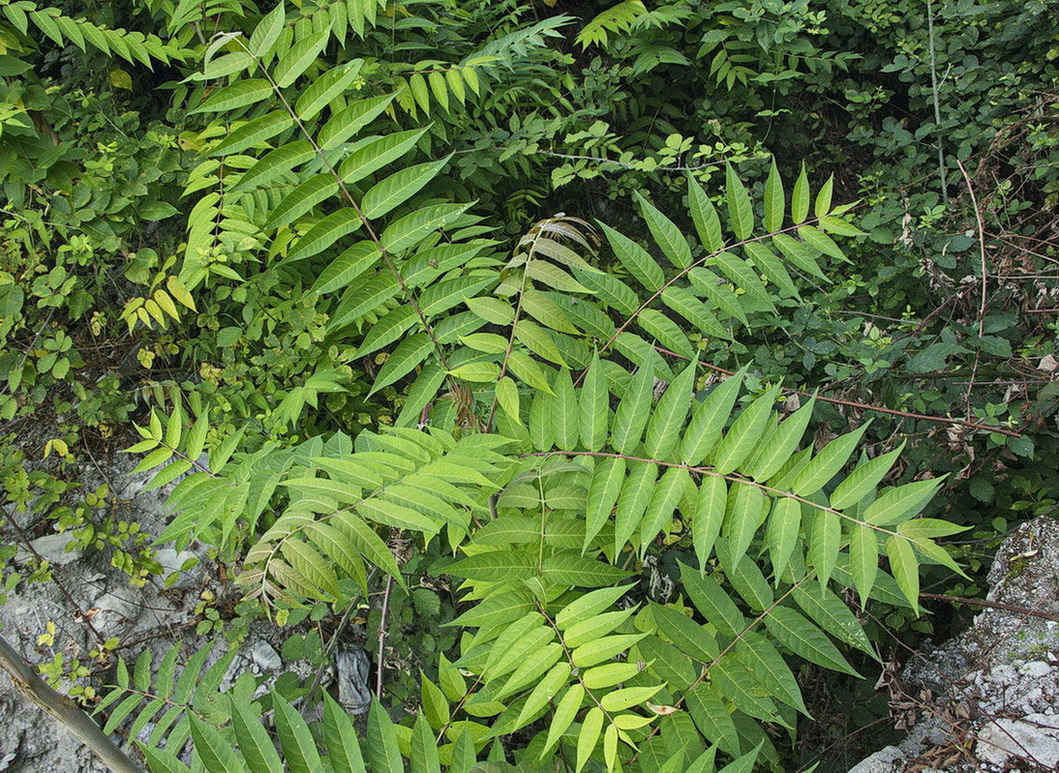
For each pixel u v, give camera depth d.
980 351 3.14
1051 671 2.31
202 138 3.11
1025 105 4.15
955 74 4.24
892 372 3.17
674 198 4.47
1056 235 3.59
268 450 2.01
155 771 1.08
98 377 3.39
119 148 3.28
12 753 2.81
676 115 4.56
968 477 3.05
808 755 2.88
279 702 1.12
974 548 3.10
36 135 3.08
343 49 3.40
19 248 3.12
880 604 2.94
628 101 4.61
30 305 3.26
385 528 2.75
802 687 2.96
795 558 1.85
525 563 1.58
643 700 1.32
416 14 3.70
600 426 1.66
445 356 2.05
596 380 1.68
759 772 2.56
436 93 3.12
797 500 1.55
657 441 1.60
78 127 3.36
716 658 1.75
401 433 1.67
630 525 1.56
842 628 1.78
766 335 3.70
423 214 1.85
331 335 3.31
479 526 1.86
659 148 4.45
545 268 1.92
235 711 1.10
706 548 1.53
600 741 1.68
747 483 1.57
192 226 2.76
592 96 4.11
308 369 3.34
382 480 1.46
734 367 3.46
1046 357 2.91
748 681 1.73
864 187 4.34
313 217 2.98
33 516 3.17
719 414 1.58
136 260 3.22
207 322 3.32
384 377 1.94
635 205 4.45
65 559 3.10
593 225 4.36
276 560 1.37
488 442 1.61
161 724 2.07
